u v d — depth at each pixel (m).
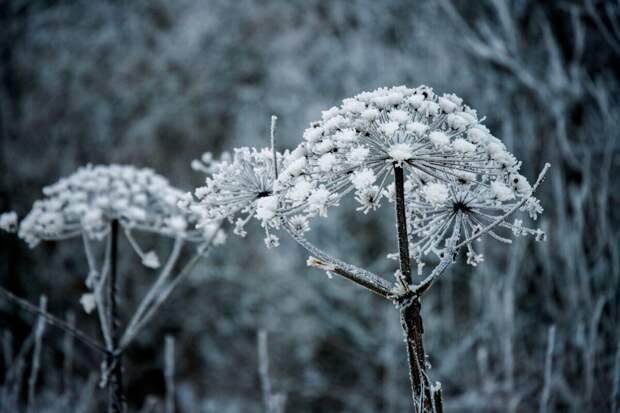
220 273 8.48
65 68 9.97
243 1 10.16
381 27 9.01
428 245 1.52
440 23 7.71
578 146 5.57
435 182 1.47
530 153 5.93
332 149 1.33
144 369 7.99
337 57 9.46
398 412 6.77
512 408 3.79
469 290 6.83
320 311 8.09
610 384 3.72
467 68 7.49
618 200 4.81
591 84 5.46
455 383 5.71
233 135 9.68
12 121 9.66
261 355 2.73
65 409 3.38
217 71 9.95
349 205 8.58
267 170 1.56
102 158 9.63
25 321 8.05
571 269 4.44
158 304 2.29
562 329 4.59
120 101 9.84
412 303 1.27
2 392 3.41
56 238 2.34
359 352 7.60
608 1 5.41
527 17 6.57
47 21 10.24
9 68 9.85
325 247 8.49
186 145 9.65
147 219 2.43
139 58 10.06
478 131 1.37
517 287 4.95
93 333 8.02
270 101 9.70
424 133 1.32
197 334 8.33
